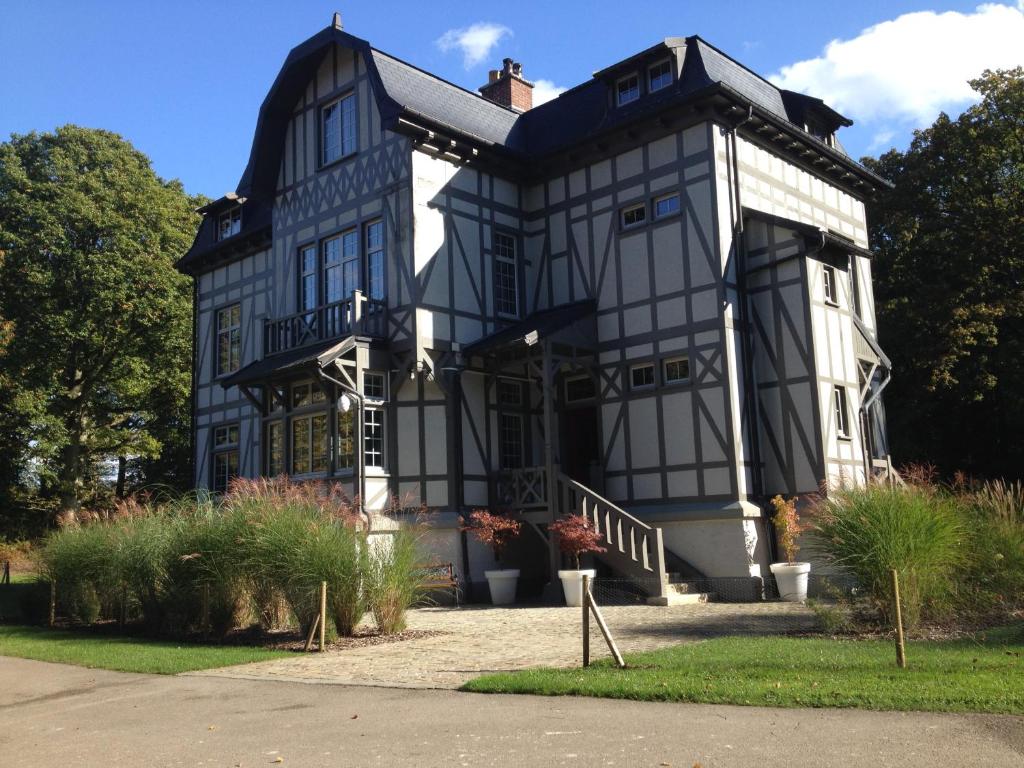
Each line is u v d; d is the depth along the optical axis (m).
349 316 16.12
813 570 14.56
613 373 16.45
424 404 16.02
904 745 4.96
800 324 15.19
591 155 17.19
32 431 24.34
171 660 10.00
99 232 25.83
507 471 16.27
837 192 19.19
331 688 7.92
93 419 28.34
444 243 16.44
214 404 22.47
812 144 17.58
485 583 15.91
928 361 21.38
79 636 12.98
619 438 16.23
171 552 12.31
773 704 6.04
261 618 12.07
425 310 15.88
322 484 15.85
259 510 11.66
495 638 10.51
